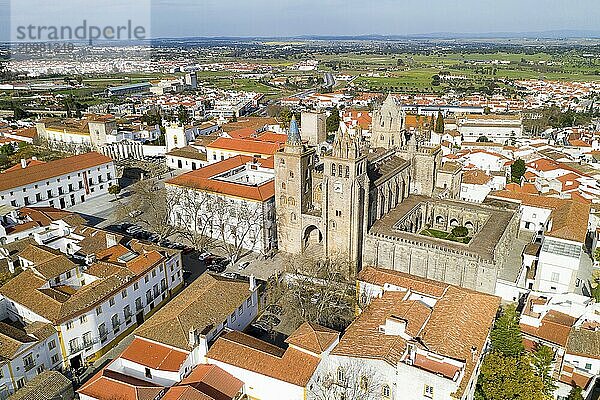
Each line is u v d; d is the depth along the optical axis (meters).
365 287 97.69
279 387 72.38
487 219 125.25
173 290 108.94
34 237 119.88
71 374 83.75
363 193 112.38
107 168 180.00
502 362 72.94
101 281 92.38
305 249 128.25
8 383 74.81
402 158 141.75
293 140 119.38
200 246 131.00
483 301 84.00
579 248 107.06
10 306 91.06
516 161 180.50
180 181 142.88
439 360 68.44
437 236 131.88
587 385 76.69
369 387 72.94
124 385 71.25
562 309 91.38
